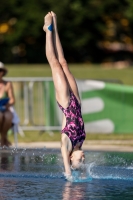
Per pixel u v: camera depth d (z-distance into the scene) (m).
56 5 55.38
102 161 13.73
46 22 12.80
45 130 21.73
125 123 21.03
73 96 12.29
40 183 10.85
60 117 21.22
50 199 9.32
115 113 21.06
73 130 11.65
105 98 21.08
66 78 12.48
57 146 17.95
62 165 13.02
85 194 9.77
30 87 21.67
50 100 21.28
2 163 13.33
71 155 11.60
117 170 12.38
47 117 21.28
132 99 20.94
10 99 17.16
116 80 23.16
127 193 9.88
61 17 55.28
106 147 17.77
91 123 21.17
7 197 9.49
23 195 9.66
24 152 15.31
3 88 17.19
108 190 10.16
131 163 13.46
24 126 21.45
